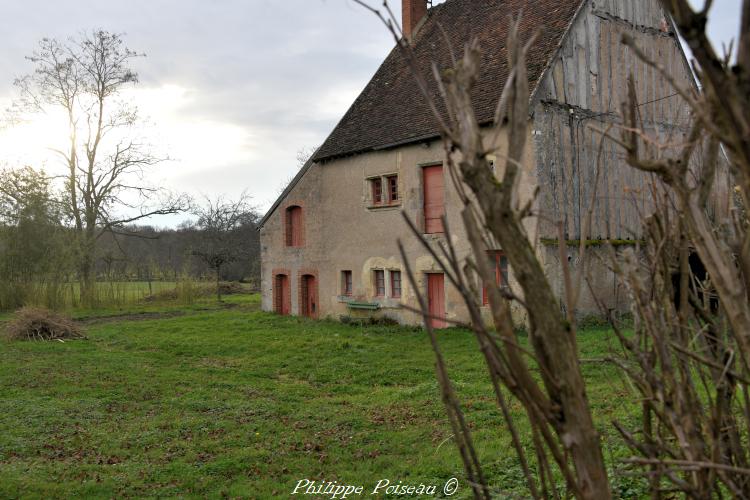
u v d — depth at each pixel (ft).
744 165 5.30
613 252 8.46
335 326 62.23
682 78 60.49
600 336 41.06
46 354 48.55
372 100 70.79
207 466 22.35
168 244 160.56
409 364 41.29
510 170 6.23
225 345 51.49
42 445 25.08
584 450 6.24
